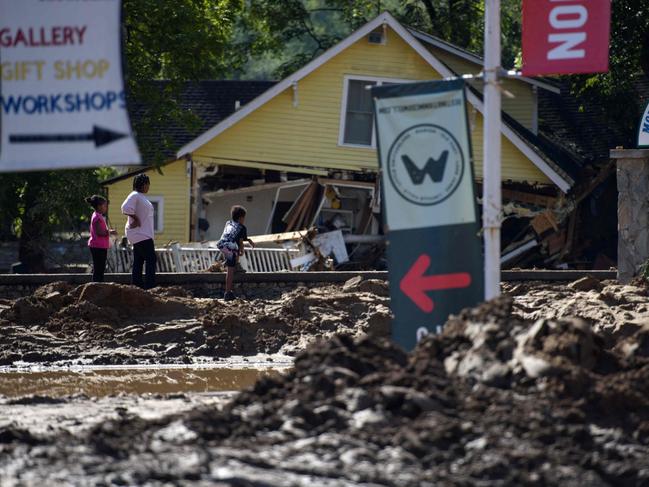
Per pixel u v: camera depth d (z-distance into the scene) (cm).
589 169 11338
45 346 5478
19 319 5778
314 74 10731
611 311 5325
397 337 3806
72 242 10975
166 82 12662
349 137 10781
